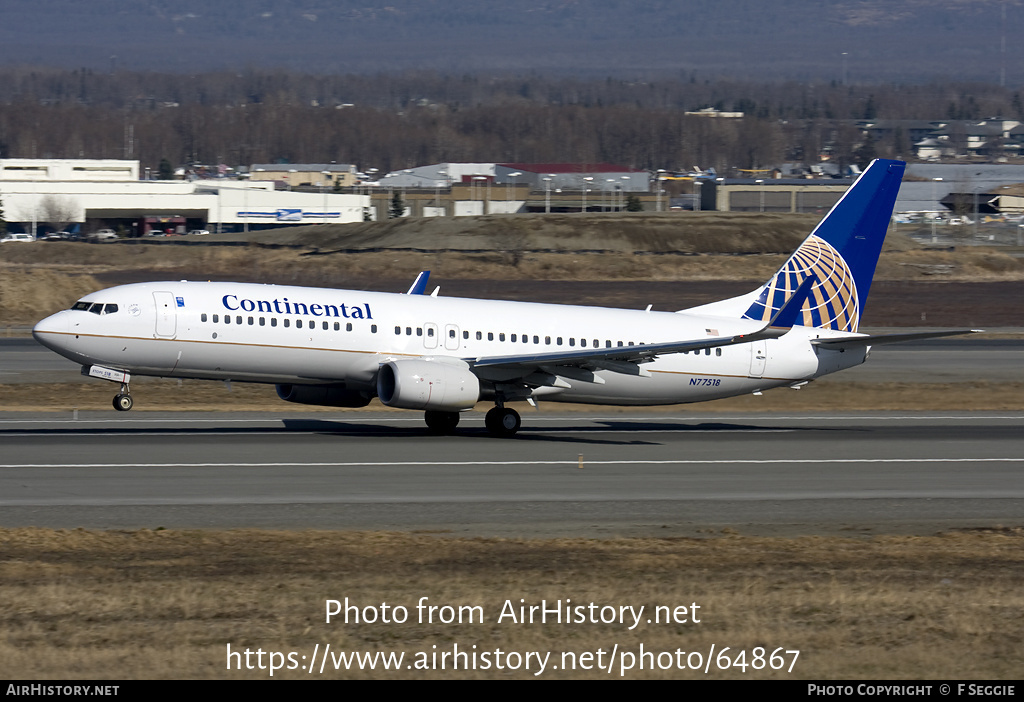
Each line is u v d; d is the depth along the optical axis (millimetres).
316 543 98438
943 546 102500
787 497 127000
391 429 174500
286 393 173000
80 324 153250
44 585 81750
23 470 131000
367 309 165250
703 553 97500
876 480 138500
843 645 72125
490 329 170250
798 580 87500
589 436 172250
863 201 188125
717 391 183250
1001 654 70875
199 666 66562
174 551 94500
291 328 160250
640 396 179500
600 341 175875
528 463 144875
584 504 120500
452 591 81938
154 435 160625
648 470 142125
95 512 110875
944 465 150250
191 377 161875
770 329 158625
